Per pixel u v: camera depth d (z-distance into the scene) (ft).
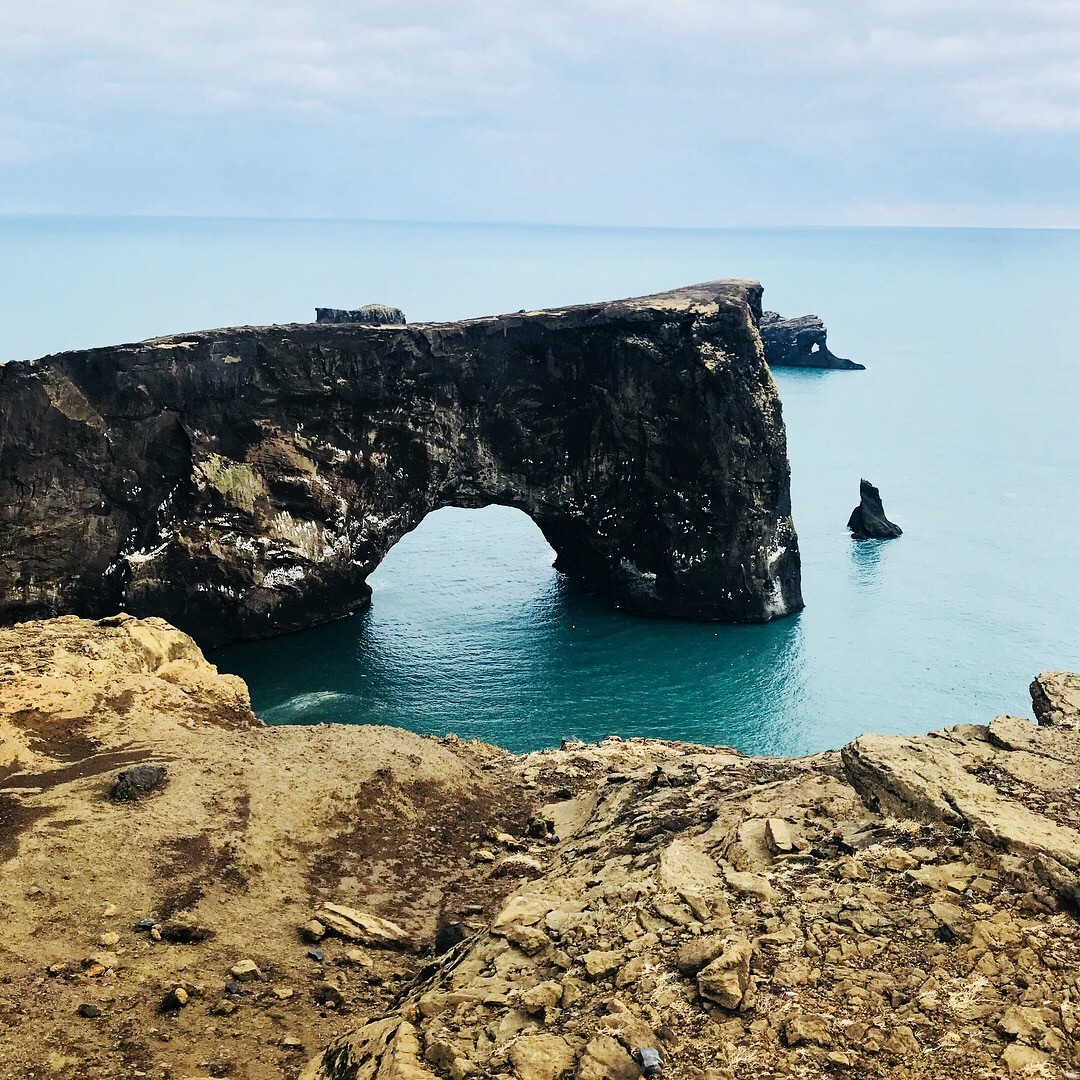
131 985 73.31
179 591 241.76
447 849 102.53
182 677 130.11
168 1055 66.64
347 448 253.44
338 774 107.96
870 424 495.82
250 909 86.58
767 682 224.33
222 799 99.86
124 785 97.19
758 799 78.48
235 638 247.29
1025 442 458.91
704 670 232.12
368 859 98.22
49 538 227.61
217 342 237.04
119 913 81.82
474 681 224.74
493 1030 55.57
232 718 127.24
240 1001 73.31
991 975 53.01
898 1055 48.70
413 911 90.79
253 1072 65.51
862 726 202.69
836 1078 47.73
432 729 199.21
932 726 202.39
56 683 113.50
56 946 76.43
